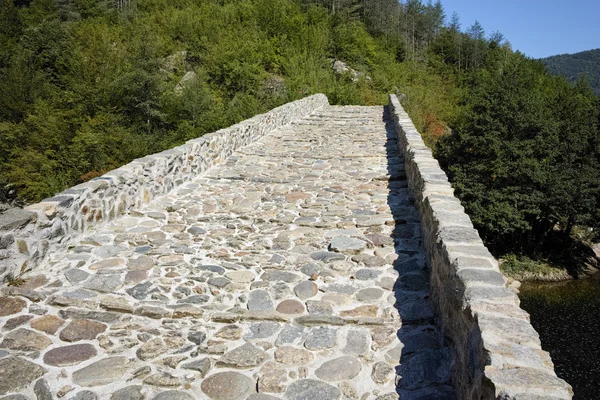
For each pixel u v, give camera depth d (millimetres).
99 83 27125
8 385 2729
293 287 4109
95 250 4766
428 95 37031
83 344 3186
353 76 35875
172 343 3254
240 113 26672
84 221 5098
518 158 21766
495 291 2576
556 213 21250
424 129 31828
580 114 27391
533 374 1836
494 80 27547
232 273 4395
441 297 3402
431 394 2707
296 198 7000
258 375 2934
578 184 21578
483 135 23375
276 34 38375
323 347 3227
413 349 3156
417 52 54812
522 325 2219
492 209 20562
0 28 37344
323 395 2736
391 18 57969
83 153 22812
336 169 8961
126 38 36688
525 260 21891
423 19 62562
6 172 22062
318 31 38750
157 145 25562
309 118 17203
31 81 26906
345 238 5223
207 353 3158
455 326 2893
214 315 3600
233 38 36312
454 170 23359
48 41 32438
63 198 4723
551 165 22531
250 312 3664
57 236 4594
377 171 8656
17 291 3746
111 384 2805
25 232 4125
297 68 32750
